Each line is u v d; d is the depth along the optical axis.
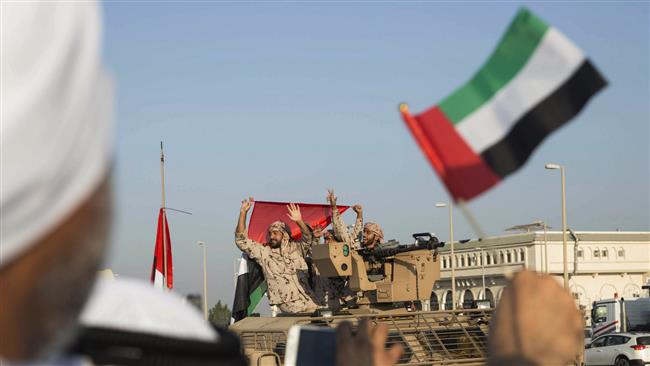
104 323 1.34
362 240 15.52
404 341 13.32
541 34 2.25
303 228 15.88
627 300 45.47
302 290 15.64
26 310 1.03
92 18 1.09
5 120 0.99
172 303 1.46
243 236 15.62
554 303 1.55
